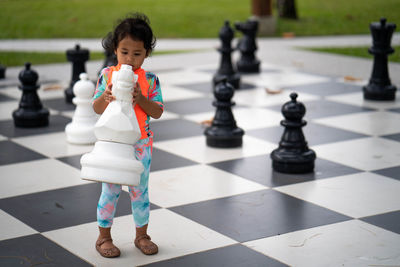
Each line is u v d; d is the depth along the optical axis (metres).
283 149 5.05
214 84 8.30
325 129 6.28
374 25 7.35
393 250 3.61
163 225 3.99
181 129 6.32
